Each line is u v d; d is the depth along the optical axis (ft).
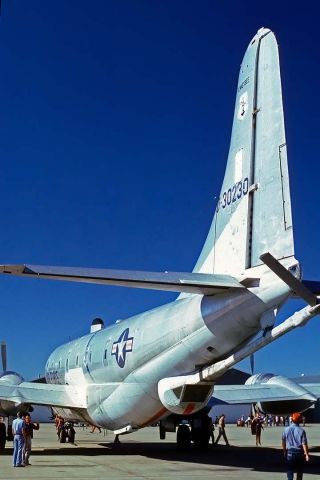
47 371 81.15
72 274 34.04
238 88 47.32
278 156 41.14
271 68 43.96
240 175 44.88
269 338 36.70
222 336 43.21
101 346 60.49
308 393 56.70
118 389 55.42
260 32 45.91
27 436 48.34
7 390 59.98
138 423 55.06
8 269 32.78
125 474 41.83
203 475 40.98
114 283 36.50
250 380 63.46
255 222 42.14
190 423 60.70
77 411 63.57
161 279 37.58
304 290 32.14
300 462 31.60
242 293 40.47
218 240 46.65
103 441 81.51
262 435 100.99
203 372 43.45
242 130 45.75
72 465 48.03
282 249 38.99
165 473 42.22
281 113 41.78
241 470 43.88
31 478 39.73
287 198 39.45
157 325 50.70
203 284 38.81
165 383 48.34
